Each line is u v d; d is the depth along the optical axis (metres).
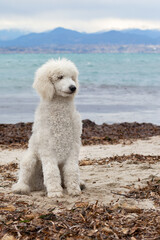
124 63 32.81
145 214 2.74
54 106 3.10
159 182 3.36
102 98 11.18
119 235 2.49
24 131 6.46
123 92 12.76
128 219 2.66
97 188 3.30
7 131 6.43
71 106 3.16
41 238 2.47
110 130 6.69
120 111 9.11
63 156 3.12
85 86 14.48
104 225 2.59
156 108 9.60
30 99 10.84
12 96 11.39
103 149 5.00
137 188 3.26
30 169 3.21
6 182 3.53
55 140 3.08
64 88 3.08
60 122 3.09
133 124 7.25
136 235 2.50
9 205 2.84
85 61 36.75
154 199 3.03
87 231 2.53
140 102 10.49
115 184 3.38
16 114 8.58
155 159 4.25
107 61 37.41
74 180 3.12
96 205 2.83
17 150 5.04
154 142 5.49
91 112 8.90
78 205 2.86
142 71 22.58
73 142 3.14
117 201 2.96
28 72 20.59
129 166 3.93
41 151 3.11
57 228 2.56
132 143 5.45
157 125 7.32
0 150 5.03
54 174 3.08
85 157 4.54
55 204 2.94
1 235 2.50
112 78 18.03
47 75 3.12
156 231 2.52
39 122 3.12
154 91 13.10
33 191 3.28
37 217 2.67
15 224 2.59
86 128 6.80
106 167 3.97
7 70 21.94
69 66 3.16
